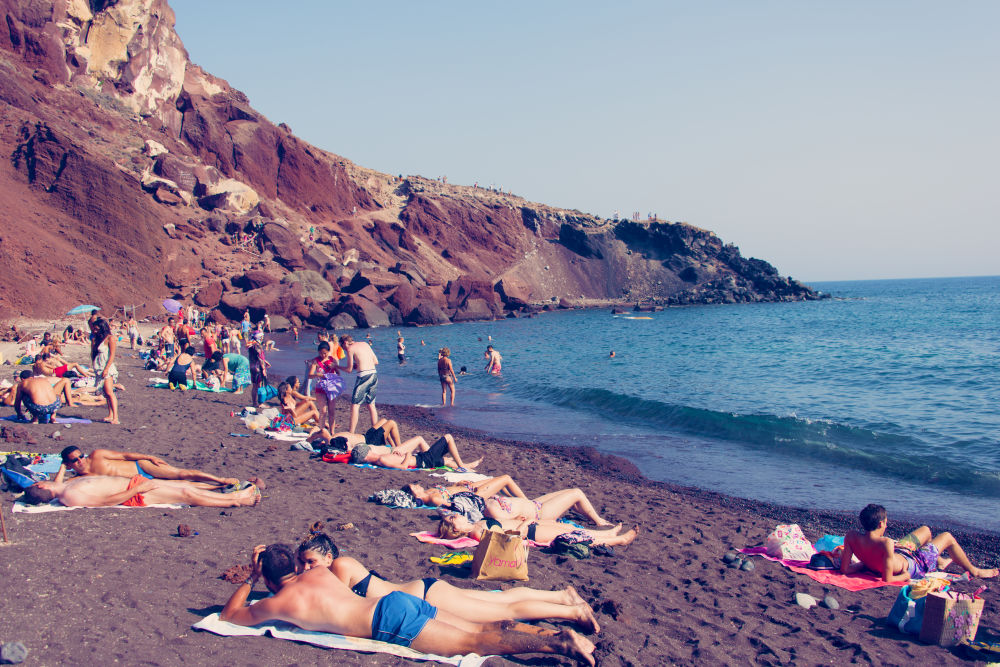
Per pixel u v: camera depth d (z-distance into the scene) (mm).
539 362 33250
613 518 8586
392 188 107125
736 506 9750
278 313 55719
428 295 72625
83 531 5902
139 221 53656
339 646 4152
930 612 5047
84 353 25312
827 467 12359
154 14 73375
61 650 3814
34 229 47344
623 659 4402
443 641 4176
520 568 5617
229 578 5148
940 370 28547
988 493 10633
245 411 13461
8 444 9203
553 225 118125
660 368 30203
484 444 13883
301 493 8102
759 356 35906
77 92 64875
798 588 6156
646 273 115125
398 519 7219
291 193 81750
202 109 78000
